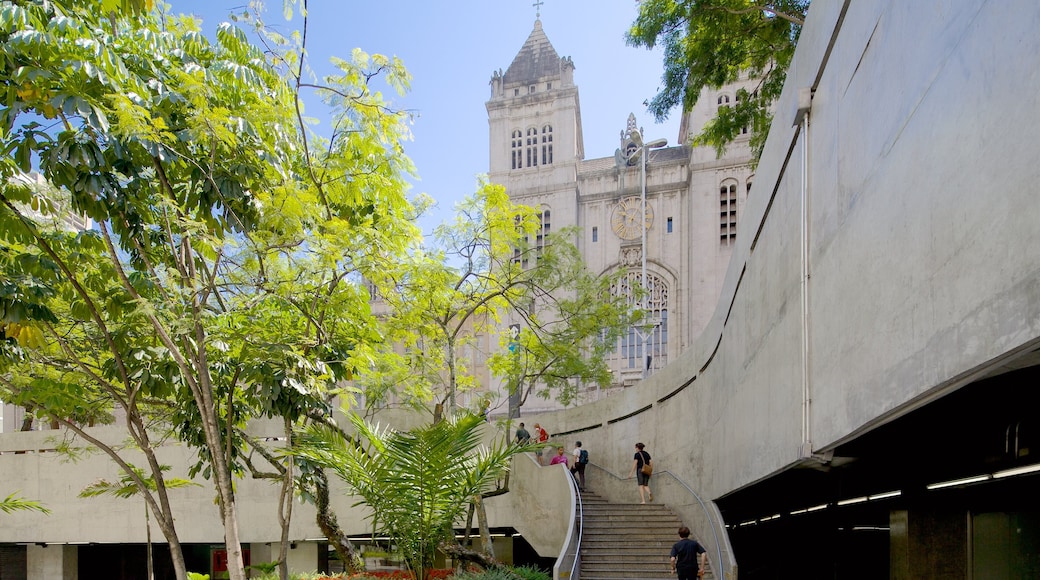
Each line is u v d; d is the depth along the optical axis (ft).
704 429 47.60
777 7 49.49
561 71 171.01
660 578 41.45
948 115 12.96
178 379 34.24
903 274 15.14
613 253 158.40
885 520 39.11
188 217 29.58
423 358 56.13
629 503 54.65
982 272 11.55
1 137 25.31
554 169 164.66
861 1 18.40
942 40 13.30
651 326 76.23
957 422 21.20
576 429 75.05
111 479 69.56
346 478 35.32
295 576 51.52
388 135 37.96
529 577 43.60
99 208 27.50
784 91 27.45
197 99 26.76
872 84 17.48
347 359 37.96
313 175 36.27
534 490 59.31
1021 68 10.32
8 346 31.32
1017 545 23.81
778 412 27.35
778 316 27.61
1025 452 19.40
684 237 154.20
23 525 71.26
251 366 31.58
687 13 50.29
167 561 81.05
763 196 31.07
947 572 26.35
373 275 36.91
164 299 30.48
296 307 36.68
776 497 44.29
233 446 39.91
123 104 23.67
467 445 34.17
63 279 29.99
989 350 11.25
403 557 36.17
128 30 28.78
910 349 14.65
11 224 26.96
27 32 21.99
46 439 72.02
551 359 71.36
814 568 52.19
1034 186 9.93
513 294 61.67
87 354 41.65
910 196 14.79
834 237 20.70
